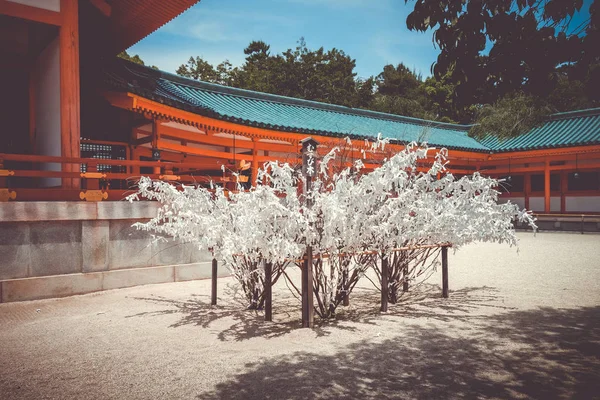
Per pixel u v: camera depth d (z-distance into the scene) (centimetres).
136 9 1051
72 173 762
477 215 680
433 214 628
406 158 591
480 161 2452
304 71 4041
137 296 738
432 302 688
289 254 514
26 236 711
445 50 451
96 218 769
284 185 570
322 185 605
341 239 556
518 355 431
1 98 1110
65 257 746
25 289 700
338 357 434
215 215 604
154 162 841
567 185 2223
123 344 484
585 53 399
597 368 395
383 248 617
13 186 1113
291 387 362
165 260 862
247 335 517
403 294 759
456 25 437
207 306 670
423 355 436
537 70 436
